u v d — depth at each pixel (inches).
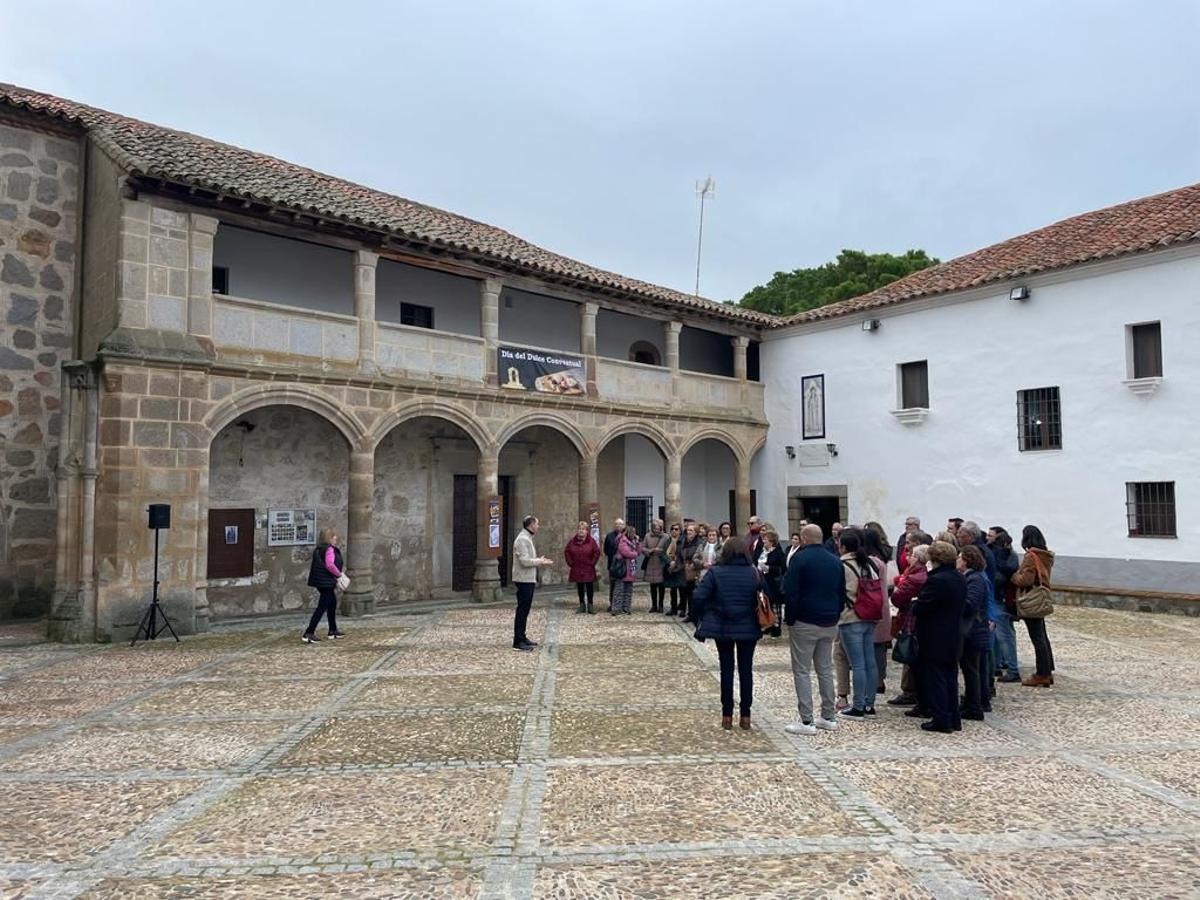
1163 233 596.7
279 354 506.9
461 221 767.1
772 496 866.1
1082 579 620.4
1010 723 274.4
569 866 162.1
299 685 333.4
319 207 506.0
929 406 732.7
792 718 280.7
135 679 346.3
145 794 205.9
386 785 211.2
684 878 156.3
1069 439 634.2
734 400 840.3
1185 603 559.2
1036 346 657.0
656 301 741.3
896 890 150.8
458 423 602.9
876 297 797.2
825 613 263.9
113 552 434.9
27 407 518.9
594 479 695.7
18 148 522.3
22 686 333.1
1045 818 187.0
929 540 349.1
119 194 454.9
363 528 548.7
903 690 304.5
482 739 253.3
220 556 550.3
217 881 156.4
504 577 730.8
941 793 204.1
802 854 167.2
